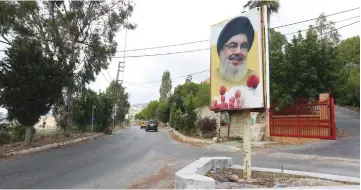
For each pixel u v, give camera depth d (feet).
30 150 50.19
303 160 39.24
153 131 137.80
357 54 131.75
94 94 110.73
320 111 54.44
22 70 51.39
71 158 43.06
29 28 64.85
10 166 35.32
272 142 59.31
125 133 121.49
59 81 56.49
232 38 28.86
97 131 110.22
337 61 62.54
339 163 36.22
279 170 29.40
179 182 21.21
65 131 79.66
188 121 84.84
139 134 111.14
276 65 63.98
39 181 26.99
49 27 65.82
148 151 52.95
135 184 26.21
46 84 54.24
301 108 57.41
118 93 198.80
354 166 34.01
